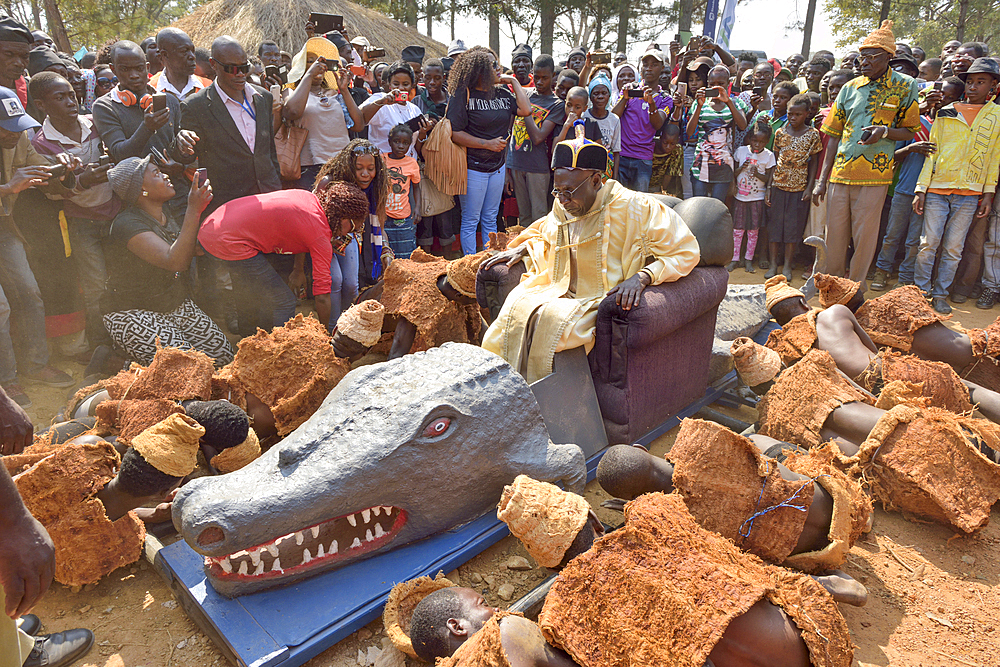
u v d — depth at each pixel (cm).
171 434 286
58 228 539
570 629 216
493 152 759
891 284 862
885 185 729
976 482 350
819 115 852
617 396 414
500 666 209
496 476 331
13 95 488
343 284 613
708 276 447
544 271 459
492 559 338
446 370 334
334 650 284
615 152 880
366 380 332
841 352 436
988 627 299
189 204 472
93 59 971
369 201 588
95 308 545
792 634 210
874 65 695
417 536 322
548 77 832
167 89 640
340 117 655
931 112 783
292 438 310
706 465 287
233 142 573
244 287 511
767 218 908
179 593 305
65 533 299
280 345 396
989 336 449
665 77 1052
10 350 503
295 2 1148
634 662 208
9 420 229
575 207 427
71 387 528
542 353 407
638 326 394
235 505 271
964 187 730
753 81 1008
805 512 284
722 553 229
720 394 511
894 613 308
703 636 203
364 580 300
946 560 343
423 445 304
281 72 859
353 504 294
